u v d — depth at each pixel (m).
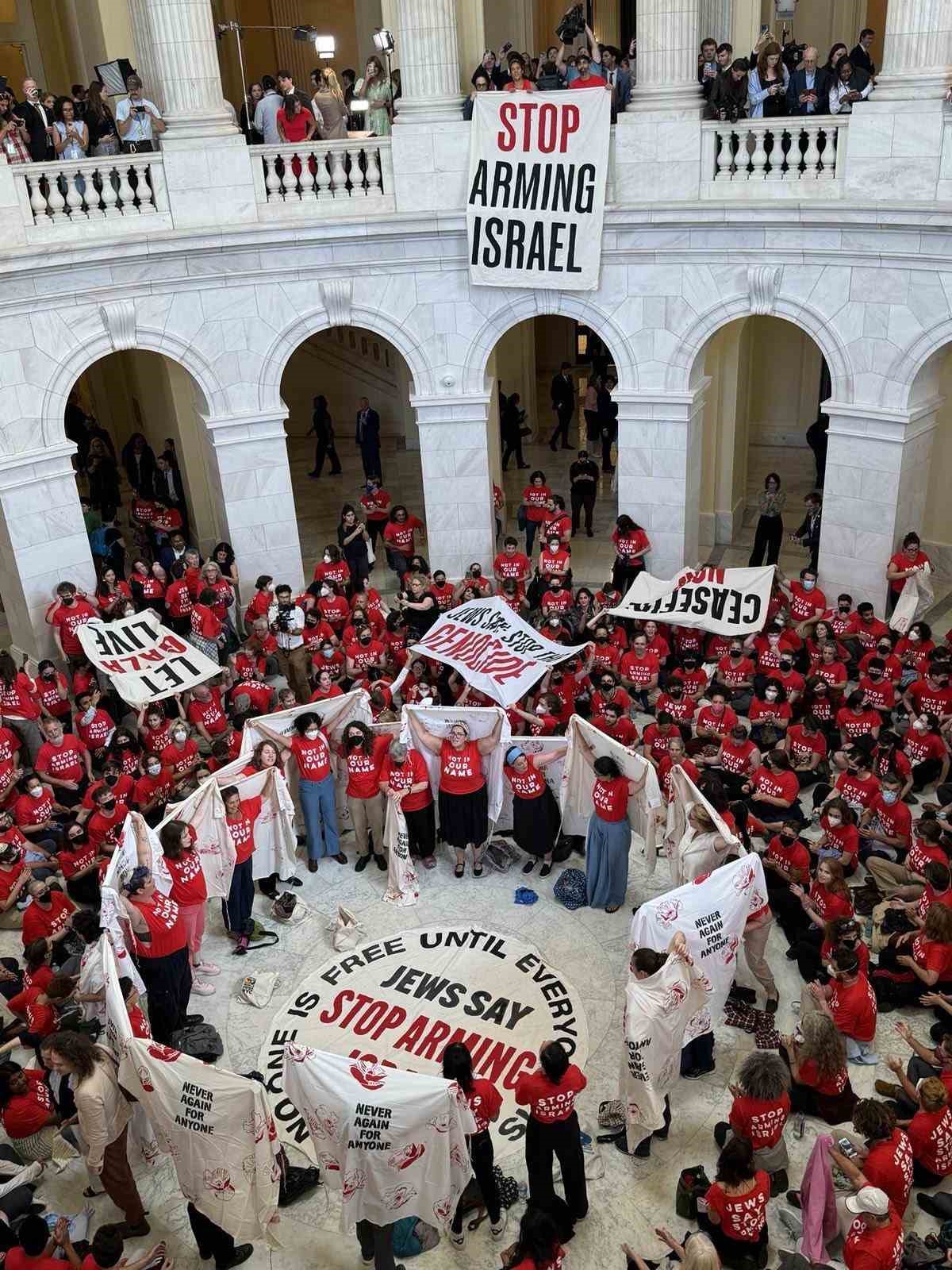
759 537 17.95
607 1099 9.77
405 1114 7.76
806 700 13.62
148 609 16.47
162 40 15.40
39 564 16.12
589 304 16.64
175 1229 8.91
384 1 18.48
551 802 12.23
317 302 17.00
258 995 10.95
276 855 12.31
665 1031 8.84
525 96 15.70
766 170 15.52
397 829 12.07
